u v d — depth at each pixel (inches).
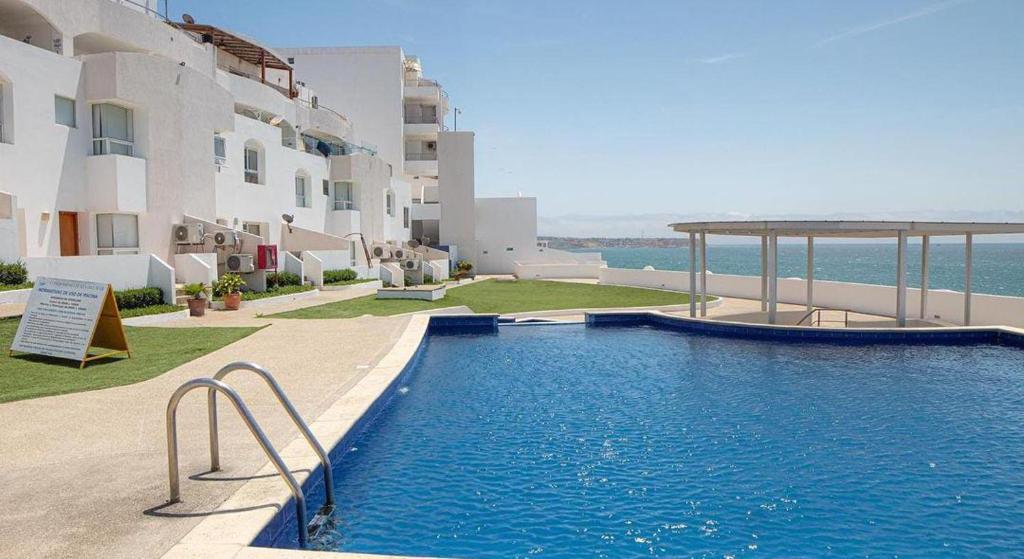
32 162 666.2
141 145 794.8
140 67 772.0
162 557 170.2
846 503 258.2
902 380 479.2
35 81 668.1
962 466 299.3
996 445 328.8
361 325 665.0
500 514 248.5
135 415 318.3
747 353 597.0
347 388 386.3
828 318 804.6
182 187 856.3
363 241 1346.0
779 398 427.5
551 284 1413.6
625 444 332.2
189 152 872.9
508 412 394.6
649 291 1203.2
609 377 498.0
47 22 753.0
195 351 499.5
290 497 213.6
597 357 584.4
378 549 220.5
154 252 805.2
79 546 176.7
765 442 335.0
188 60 995.3
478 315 768.3
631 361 563.8
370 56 1839.3
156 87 801.6
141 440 277.6
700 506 255.8
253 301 828.6
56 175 697.0
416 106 1999.3
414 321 698.2
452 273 1726.1
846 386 461.7
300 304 863.1
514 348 635.5
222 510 201.2
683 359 570.9
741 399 426.0
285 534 208.2
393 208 1674.5
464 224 1811.0
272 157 1135.0
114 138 768.9
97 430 292.5
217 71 1074.7
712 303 951.0
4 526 189.9
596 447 327.9
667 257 6840.6
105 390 371.6
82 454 258.2
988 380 476.1
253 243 898.7
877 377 490.0
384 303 882.1
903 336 637.9
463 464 302.4
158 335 574.6
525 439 340.8
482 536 230.5
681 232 789.9
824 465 300.7
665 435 346.6
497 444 332.2
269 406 340.8
